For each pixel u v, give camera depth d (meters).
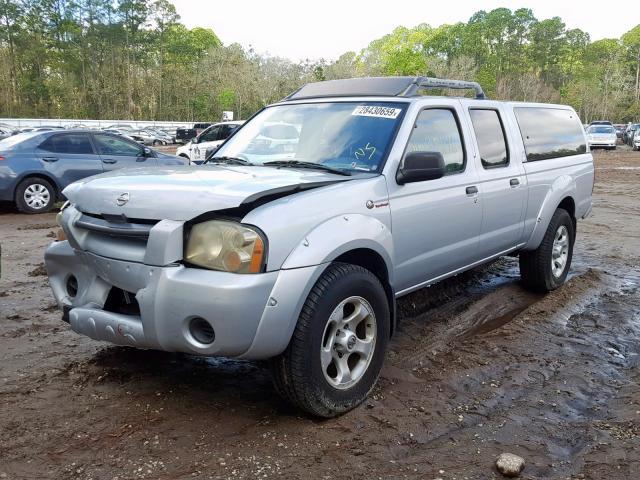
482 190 4.84
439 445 3.24
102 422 3.42
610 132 39.94
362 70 92.88
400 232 3.98
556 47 117.56
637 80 107.12
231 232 3.06
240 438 3.26
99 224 3.37
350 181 3.72
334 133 4.32
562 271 6.30
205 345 3.09
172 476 2.91
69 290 3.83
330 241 3.32
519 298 6.07
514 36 114.50
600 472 2.98
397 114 4.27
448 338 4.92
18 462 3.02
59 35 79.12
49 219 10.96
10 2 76.94
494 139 5.25
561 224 6.16
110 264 3.30
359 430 3.36
